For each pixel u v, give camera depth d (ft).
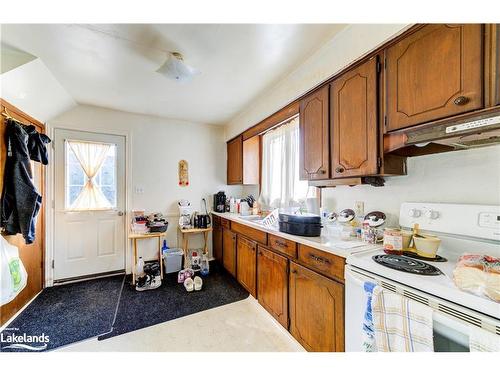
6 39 4.80
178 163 10.61
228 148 11.56
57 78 6.48
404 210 4.44
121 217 9.41
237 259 8.46
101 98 8.04
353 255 3.73
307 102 5.91
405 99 3.66
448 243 3.78
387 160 4.16
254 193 10.95
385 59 4.00
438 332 2.48
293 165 8.03
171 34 4.68
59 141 8.32
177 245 10.56
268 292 6.24
